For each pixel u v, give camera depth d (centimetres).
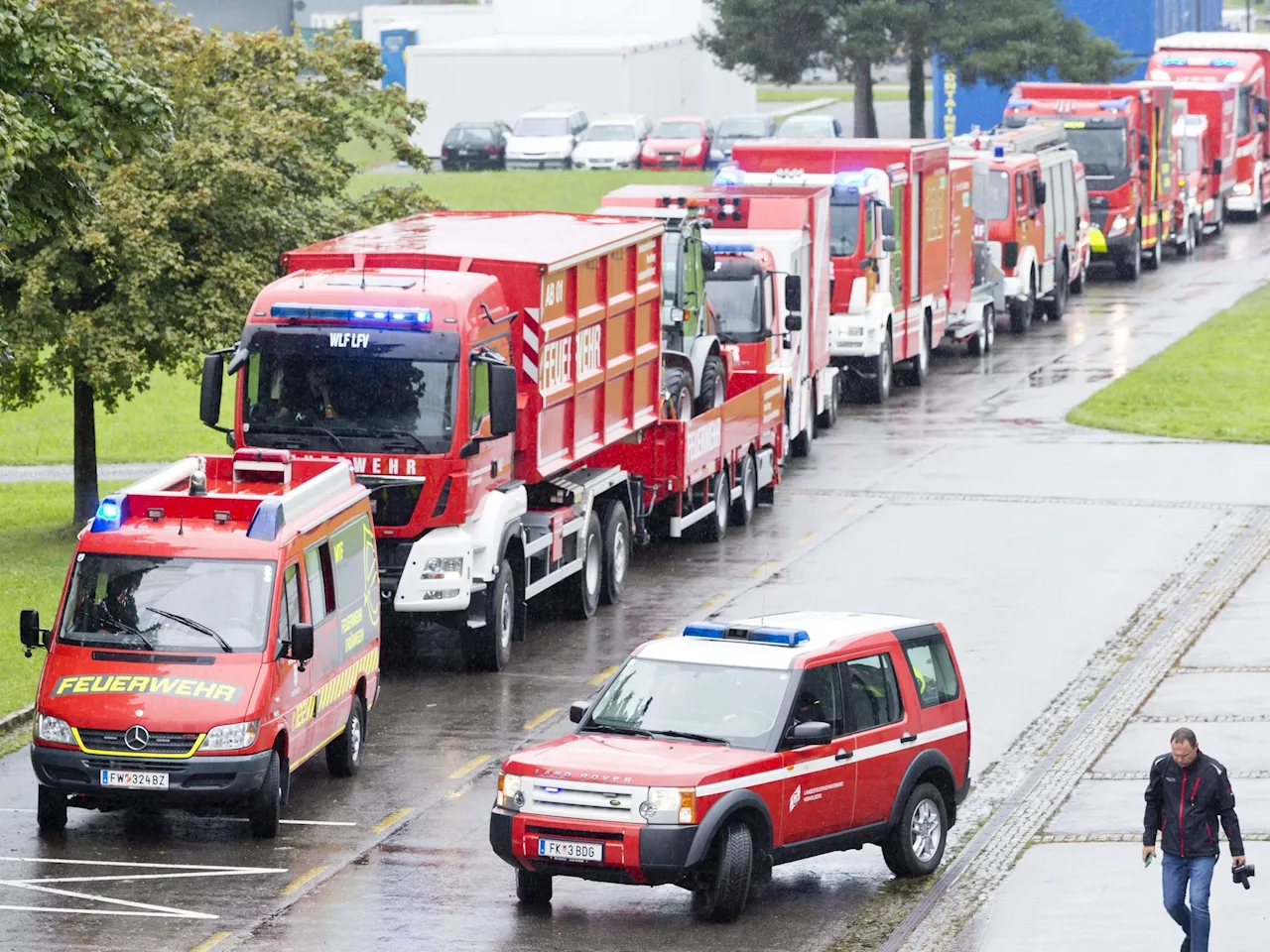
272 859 3625
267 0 18325
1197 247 14050
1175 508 6688
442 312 4784
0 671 4759
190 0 18100
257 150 6153
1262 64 15062
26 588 5572
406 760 4253
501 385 4719
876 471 7388
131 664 3728
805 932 3253
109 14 6194
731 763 3256
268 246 6062
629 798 3200
